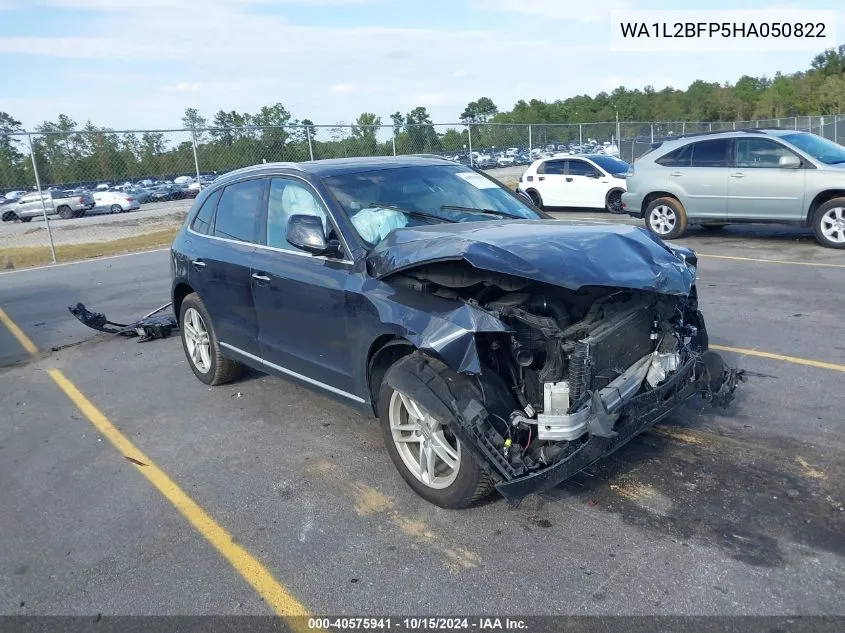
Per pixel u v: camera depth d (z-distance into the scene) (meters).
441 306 3.50
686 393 3.91
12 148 15.62
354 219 4.30
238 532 3.71
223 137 18.67
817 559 3.17
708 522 3.51
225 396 5.76
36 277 13.02
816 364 5.58
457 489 3.60
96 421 5.41
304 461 4.48
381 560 3.38
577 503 3.76
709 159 11.87
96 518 3.95
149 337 7.66
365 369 4.02
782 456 4.12
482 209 4.76
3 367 7.08
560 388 3.31
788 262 9.75
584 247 3.60
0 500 4.23
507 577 3.19
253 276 4.87
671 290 3.63
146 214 23.95
